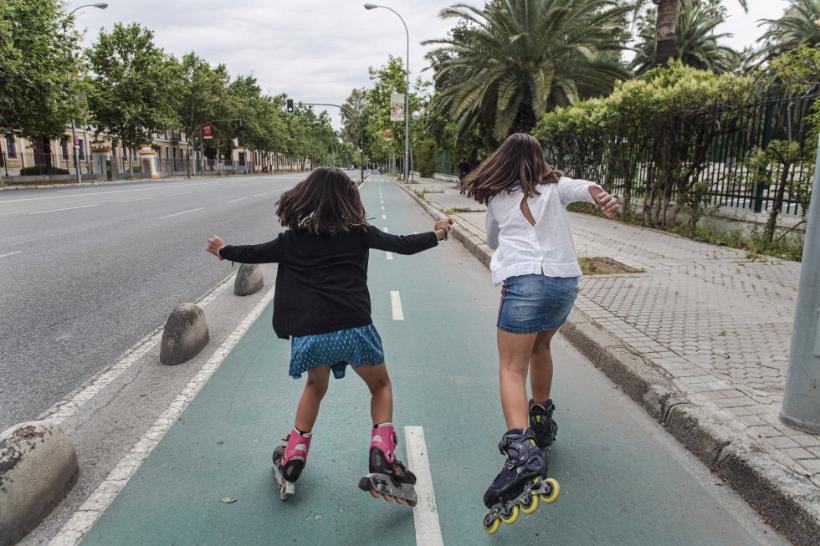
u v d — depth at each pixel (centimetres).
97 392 421
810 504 262
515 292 279
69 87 3288
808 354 322
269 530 270
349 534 268
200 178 5634
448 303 704
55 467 284
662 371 421
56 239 1128
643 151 1292
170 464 324
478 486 308
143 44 4556
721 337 500
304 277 273
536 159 288
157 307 659
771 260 854
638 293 659
